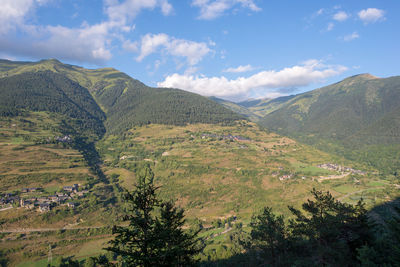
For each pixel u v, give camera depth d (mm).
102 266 20312
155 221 21078
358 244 31547
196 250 23984
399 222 29172
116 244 19844
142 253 19656
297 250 37781
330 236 31875
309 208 35688
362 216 33500
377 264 24484
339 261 29203
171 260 19859
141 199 20234
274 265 37125
